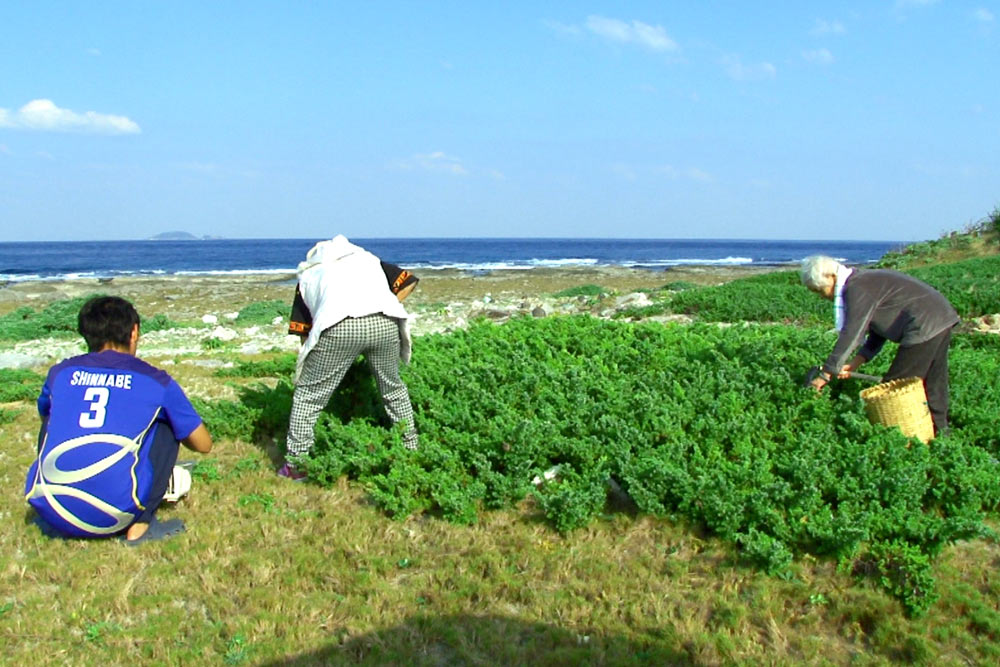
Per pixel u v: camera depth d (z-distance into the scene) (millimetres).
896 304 5863
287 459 6184
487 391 6973
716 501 4930
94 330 5141
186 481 5711
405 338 6102
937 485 5316
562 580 4672
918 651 3971
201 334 17141
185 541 5137
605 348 8109
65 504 4898
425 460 5973
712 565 4754
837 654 4043
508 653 3980
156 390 5098
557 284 33750
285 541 5207
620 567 4770
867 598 4348
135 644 4105
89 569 4793
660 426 6078
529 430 5641
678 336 8383
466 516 5332
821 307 15469
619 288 31234
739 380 6824
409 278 6391
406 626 4227
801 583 4520
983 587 4520
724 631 4121
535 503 5539
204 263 72250
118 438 4941
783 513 5020
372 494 5629
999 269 17203
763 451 5730
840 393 6512
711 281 35688
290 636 4133
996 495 5258
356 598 4492
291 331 6230
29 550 5090
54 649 4066
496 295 27578
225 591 4613
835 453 5648
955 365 7250
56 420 4961
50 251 111562
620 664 3910
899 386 5992
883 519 4875
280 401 7531
